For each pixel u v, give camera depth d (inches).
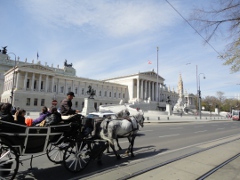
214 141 596.4
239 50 375.9
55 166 299.3
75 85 3897.6
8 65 4224.9
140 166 304.3
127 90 4749.0
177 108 3437.5
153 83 4877.0
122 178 249.6
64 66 5167.3
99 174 266.2
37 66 3272.6
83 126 311.3
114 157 360.8
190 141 584.7
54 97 3292.3
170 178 253.0
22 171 273.1
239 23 333.4
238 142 574.6
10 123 228.7
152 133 751.7
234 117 2874.0
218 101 5334.6
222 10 327.6
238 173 281.1
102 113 826.2
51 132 264.8
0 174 240.1
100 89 4288.9
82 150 288.4
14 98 2955.2
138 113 430.0
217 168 300.5
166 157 366.6
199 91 2733.8
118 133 340.8
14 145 233.1
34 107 3142.2
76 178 251.1
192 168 298.5
